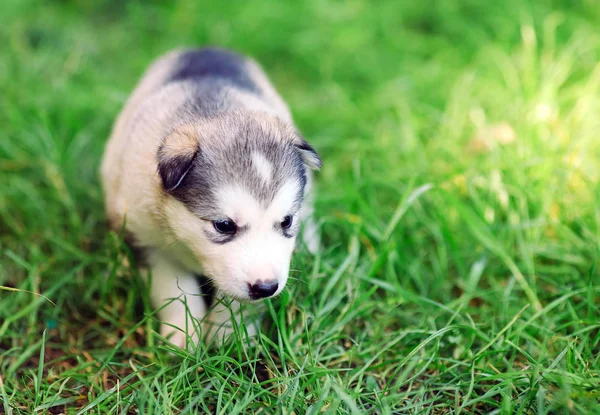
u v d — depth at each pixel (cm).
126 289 423
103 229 479
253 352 373
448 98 610
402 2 760
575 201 473
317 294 410
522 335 376
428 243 470
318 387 336
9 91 593
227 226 337
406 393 335
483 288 441
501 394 340
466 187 489
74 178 508
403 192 488
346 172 532
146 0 791
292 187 347
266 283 325
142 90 452
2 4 731
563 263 443
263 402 332
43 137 521
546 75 584
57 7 775
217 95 400
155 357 377
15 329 397
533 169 488
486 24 716
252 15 743
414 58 685
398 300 405
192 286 397
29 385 362
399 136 560
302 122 596
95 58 691
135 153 375
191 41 720
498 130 543
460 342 381
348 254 433
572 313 384
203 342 371
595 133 522
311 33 718
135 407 342
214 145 345
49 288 427
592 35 658
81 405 350
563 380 317
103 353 385
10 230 478
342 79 675
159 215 360
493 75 625
